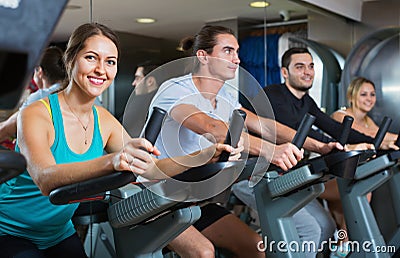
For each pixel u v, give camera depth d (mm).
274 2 4262
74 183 1397
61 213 1893
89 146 1900
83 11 2664
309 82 4367
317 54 4656
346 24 5238
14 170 768
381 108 5199
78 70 1828
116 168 1326
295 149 2170
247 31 4035
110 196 1948
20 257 1786
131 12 2969
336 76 4867
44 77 2309
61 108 1810
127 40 2939
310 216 3443
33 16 557
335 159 2381
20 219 1846
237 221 2746
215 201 1662
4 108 580
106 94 2766
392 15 5305
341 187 3312
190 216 1826
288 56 4273
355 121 5051
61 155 1800
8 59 540
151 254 1932
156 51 3113
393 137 4219
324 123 3873
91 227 2377
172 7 3262
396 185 4141
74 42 1860
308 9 4633
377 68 5227
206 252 2260
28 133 1647
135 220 1840
